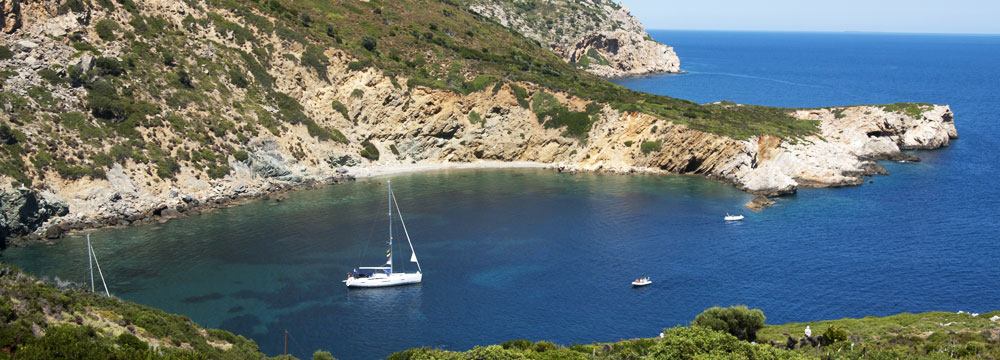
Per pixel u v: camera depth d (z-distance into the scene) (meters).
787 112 172.00
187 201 112.88
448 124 150.00
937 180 134.75
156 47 131.75
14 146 101.44
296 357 64.81
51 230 96.31
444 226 104.38
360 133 146.75
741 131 142.12
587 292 79.75
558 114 154.25
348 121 146.75
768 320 72.50
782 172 135.00
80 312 52.38
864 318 67.69
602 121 151.38
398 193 125.12
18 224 95.06
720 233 101.25
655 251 93.19
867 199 121.25
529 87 158.38
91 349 44.62
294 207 114.38
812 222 107.00
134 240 96.00
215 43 140.88
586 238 98.81
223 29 143.75
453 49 177.62
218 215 109.06
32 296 50.59
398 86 149.62
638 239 98.31
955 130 178.50
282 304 76.25
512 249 93.88
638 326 71.69
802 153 139.25
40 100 110.75
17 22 118.12
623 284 82.00
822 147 144.75
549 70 184.50
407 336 69.56
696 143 140.62
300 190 126.69
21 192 95.56
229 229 101.62
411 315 74.06
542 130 154.12
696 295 78.88
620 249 94.06
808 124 163.00
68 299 52.66
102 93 117.19
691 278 83.62
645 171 143.12
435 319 73.19
